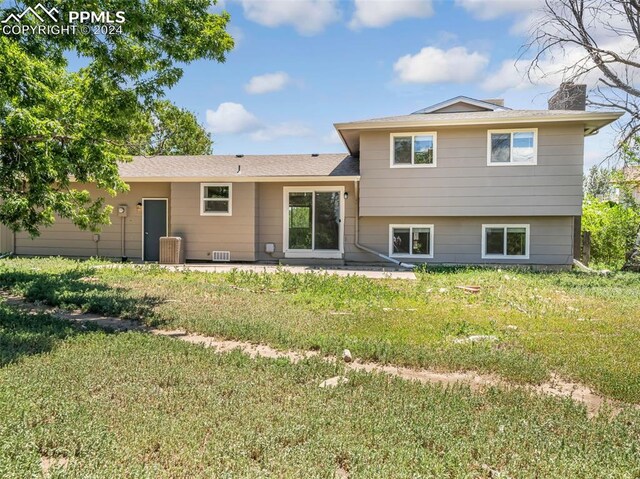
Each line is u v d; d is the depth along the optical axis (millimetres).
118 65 7520
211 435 2721
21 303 7199
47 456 2518
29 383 3439
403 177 13734
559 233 13492
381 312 6934
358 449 2576
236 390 3482
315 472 2330
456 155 13484
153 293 8195
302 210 14773
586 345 5180
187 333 5664
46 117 7957
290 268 13148
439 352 4762
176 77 7984
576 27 13422
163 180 14594
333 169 14859
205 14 7742
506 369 4293
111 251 15469
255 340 5266
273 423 2908
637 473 2486
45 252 15641
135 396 3297
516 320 6566
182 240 14695
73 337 4902
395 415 3107
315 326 5906
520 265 13586
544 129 13062
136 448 2512
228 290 8672
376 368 4359
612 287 9914
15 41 7434
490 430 2943
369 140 13875
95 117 8094
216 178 14438
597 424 3086
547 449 2697
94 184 15219
